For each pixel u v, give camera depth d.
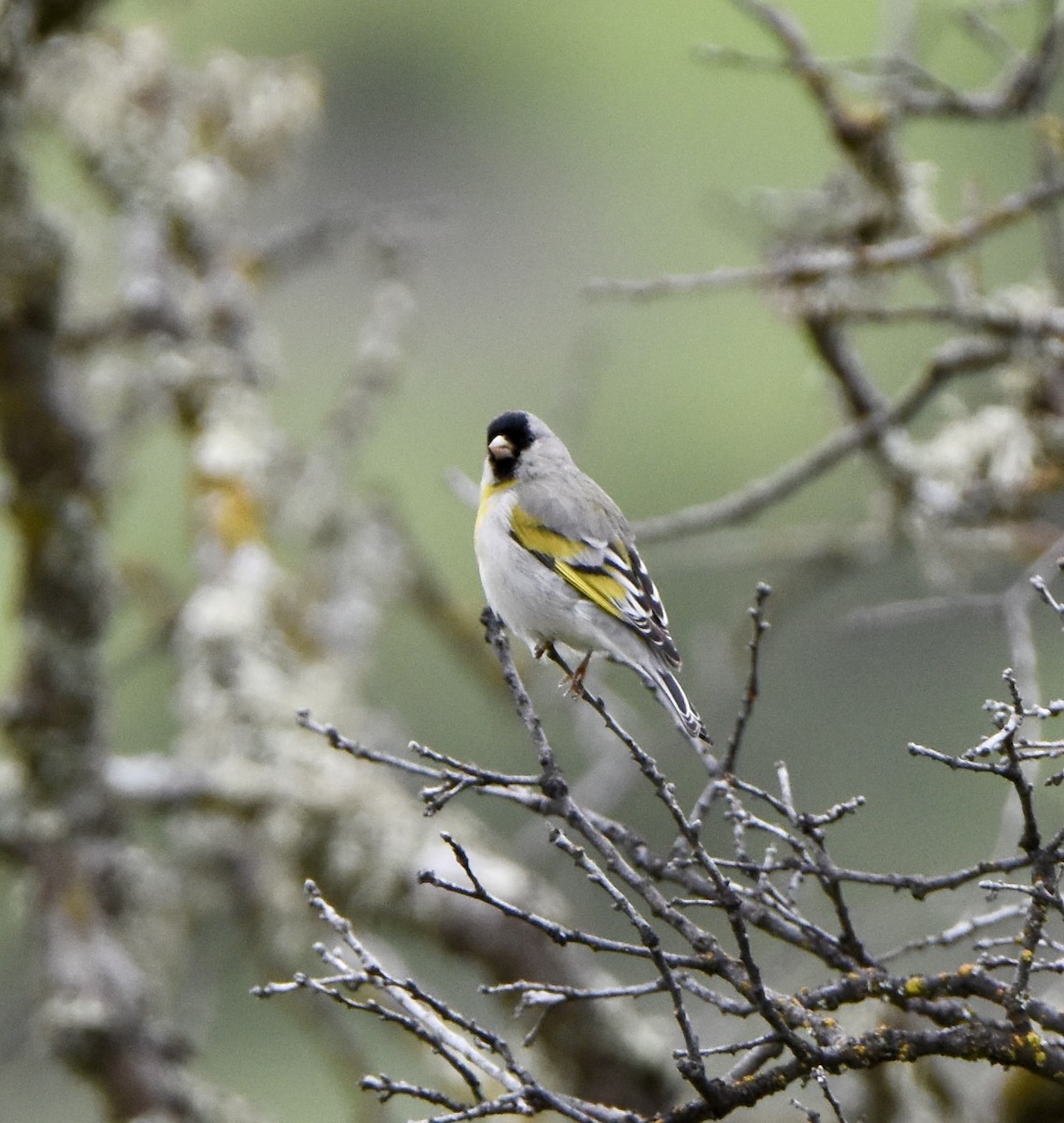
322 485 14.17
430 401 21.50
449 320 22.25
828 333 12.02
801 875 7.04
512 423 10.95
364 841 12.01
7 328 12.05
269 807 12.12
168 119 14.62
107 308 14.91
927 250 10.69
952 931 6.99
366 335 14.62
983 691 18.58
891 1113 10.15
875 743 18.55
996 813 18.20
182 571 19.97
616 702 14.00
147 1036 11.56
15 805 12.18
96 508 12.53
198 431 14.28
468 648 14.75
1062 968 6.34
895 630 18.81
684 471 21.67
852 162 11.91
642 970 15.22
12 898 12.67
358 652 13.99
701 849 6.20
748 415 21.78
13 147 11.93
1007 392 12.24
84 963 11.66
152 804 12.27
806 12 20.16
